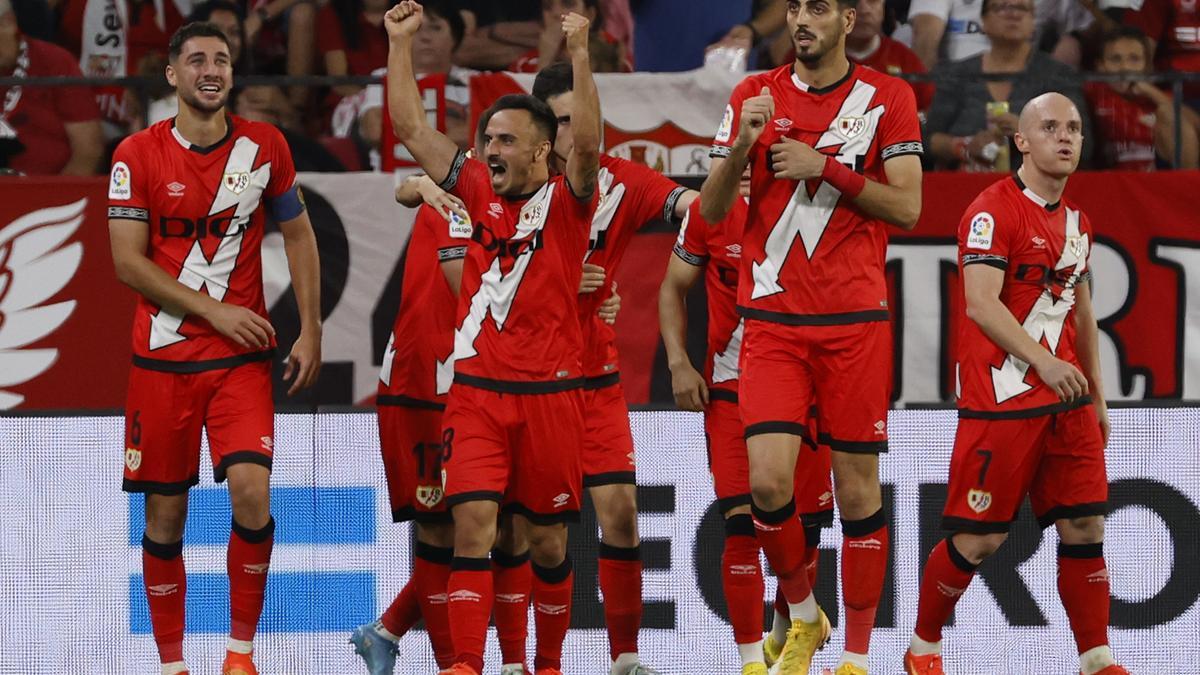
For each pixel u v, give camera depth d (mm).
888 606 22469
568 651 22516
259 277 20016
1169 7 29500
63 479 22516
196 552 22406
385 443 21109
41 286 23609
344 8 30125
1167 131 27312
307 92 28234
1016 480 19594
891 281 23750
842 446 18609
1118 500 22656
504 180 17984
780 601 22016
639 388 23719
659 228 23750
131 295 23641
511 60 29766
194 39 19250
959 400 20047
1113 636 22469
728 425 20578
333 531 22531
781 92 18859
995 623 22297
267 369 19875
